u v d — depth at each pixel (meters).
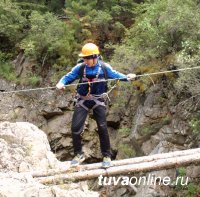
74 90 17.86
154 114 14.77
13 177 6.76
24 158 7.80
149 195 12.68
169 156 7.37
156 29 14.64
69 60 18.97
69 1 19.84
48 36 18.64
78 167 6.87
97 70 6.27
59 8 21.27
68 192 6.14
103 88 6.48
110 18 18.72
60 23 18.88
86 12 19.39
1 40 20.48
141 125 14.92
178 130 13.70
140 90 15.66
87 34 18.94
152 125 14.72
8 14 19.73
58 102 17.89
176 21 13.80
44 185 6.48
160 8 15.22
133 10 19.31
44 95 18.28
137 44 15.47
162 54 15.06
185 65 12.78
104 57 19.09
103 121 6.55
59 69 19.03
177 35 14.38
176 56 13.68
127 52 15.25
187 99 13.28
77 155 6.82
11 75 19.03
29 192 5.96
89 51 6.16
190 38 13.70
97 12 19.16
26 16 20.59
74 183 6.80
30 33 19.36
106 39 19.55
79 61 6.36
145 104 15.26
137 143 15.02
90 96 6.46
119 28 19.19
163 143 13.90
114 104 16.42
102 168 6.89
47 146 8.65
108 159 6.85
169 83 14.72
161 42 14.56
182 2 14.65
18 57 19.86
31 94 18.38
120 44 19.12
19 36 19.95
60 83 6.30
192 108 13.64
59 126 17.59
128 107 16.52
